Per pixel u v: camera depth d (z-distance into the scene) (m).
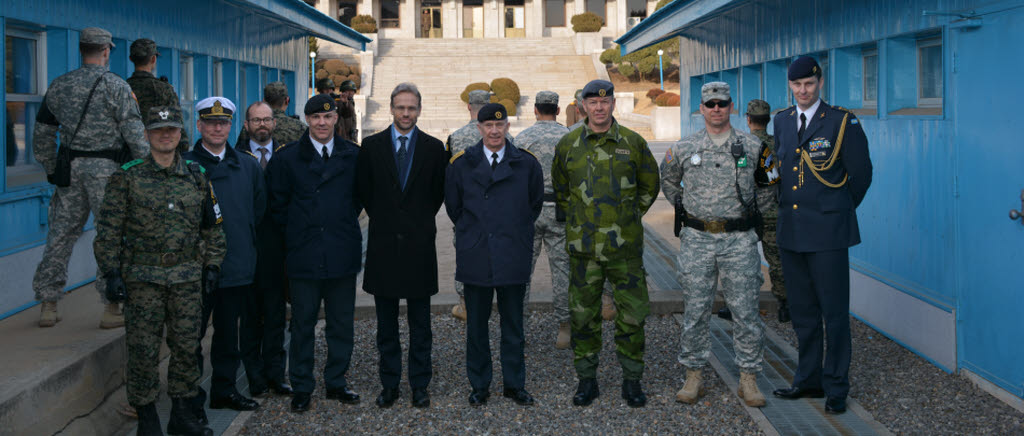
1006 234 4.61
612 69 44.25
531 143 5.95
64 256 5.23
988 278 4.80
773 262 6.46
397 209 4.75
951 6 5.16
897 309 5.89
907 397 4.86
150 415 4.29
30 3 5.91
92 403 4.62
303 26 12.46
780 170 4.84
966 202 5.00
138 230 4.16
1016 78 4.48
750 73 9.74
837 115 4.69
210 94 9.85
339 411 4.85
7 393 3.88
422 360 4.88
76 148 5.07
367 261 4.84
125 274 4.15
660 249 9.52
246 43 11.48
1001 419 4.46
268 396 5.13
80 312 5.67
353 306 5.01
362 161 4.84
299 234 4.77
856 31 6.58
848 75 7.02
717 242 4.76
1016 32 4.48
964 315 5.06
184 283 4.25
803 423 4.50
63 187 5.12
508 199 4.78
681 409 4.80
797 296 4.85
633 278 4.84
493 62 43.50
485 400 4.94
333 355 4.96
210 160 4.65
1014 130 4.50
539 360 5.82
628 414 4.73
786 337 6.20
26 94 6.22
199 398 4.51
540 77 41.47
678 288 7.50
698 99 12.59
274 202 4.89
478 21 52.56
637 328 4.84
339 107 8.52
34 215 6.09
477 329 4.88
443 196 4.97
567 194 5.04
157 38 8.17
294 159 4.84
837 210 4.65
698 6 8.93
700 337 4.87
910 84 6.14
